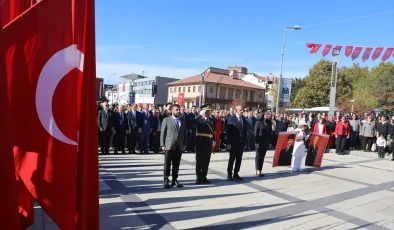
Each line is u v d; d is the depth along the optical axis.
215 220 5.04
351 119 16.72
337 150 15.30
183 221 4.93
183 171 8.91
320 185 8.03
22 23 2.26
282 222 5.11
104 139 11.12
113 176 7.82
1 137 1.78
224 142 14.64
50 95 2.28
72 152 2.28
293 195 6.88
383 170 10.91
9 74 2.25
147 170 8.69
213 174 8.71
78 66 2.34
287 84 23.11
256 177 8.66
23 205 2.76
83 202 2.33
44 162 2.27
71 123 2.28
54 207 2.26
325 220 5.32
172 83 65.12
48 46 2.27
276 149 10.02
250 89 66.06
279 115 17.47
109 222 4.75
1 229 1.78
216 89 61.31
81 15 2.33
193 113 13.18
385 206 6.36
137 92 68.50
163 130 6.91
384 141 14.07
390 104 42.09
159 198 6.12
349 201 6.61
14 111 2.25
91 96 2.36
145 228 4.57
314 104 51.59
